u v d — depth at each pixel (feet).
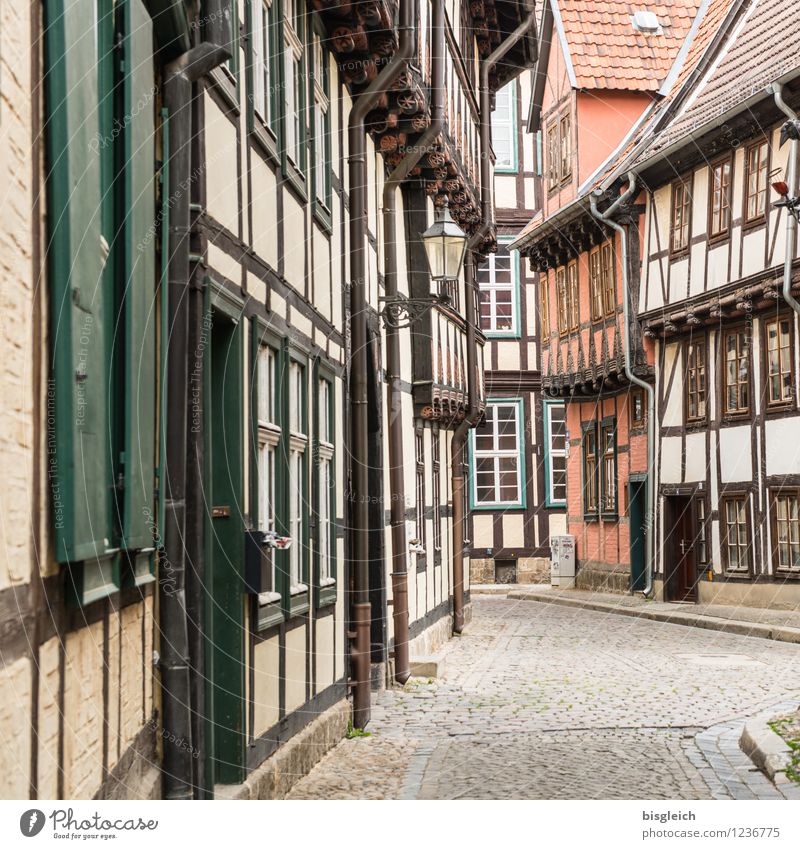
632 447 80.38
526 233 90.17
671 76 81.10
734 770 25.54
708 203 67.72
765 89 58.75
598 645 54.19
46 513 10.59
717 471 67.77
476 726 32.09
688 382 71.26
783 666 45.55
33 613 10.16
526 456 102.63
